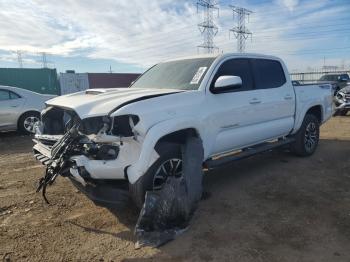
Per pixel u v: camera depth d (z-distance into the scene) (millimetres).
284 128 6000
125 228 3834
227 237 3582
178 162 3975
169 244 3461
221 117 4613
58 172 3777
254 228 3768
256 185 5133
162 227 3621
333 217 4012
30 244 3514
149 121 3688
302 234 3621
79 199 4684
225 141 4777
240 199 4598
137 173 3609
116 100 3816
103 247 3441
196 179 3871
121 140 3586
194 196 3816
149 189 3729
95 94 4422
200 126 4242
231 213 4156
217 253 3293
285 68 6098
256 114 5234
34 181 5551
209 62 4859
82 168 3654
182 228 3705
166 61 5684
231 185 5160
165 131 3752
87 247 3447
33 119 10594
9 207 4465
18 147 8656
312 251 3303
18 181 5570
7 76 21766
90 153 3688
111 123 3592
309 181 5273
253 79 5344
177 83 4789
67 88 24547
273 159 6574
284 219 3977
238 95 4938
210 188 5055
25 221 4047
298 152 6613
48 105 4594
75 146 3785
